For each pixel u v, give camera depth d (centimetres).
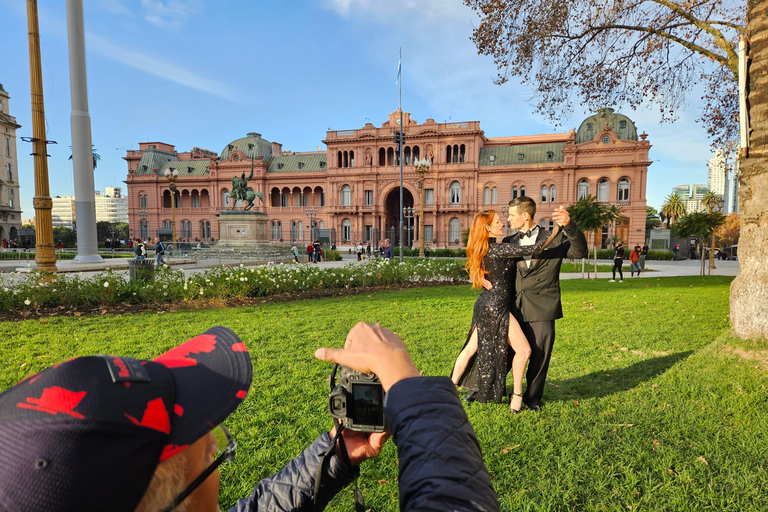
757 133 504
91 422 43
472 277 363
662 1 891
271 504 105
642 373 444
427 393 78
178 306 902
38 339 590
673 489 246
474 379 379
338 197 5781
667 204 7219
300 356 505
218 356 69
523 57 1091
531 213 375
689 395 378
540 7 1022
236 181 2962
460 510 62
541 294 354
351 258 4066
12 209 6731
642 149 4756
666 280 1622
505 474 266
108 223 6969
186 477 60
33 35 1213
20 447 42
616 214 1831
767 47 494
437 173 5391
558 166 5050
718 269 2606
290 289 1147
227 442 73
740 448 287
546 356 355
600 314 786
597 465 273
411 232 6097
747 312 504
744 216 524
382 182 5606
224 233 3014
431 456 68
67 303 895
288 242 6075
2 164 6588
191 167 6775
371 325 94
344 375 95
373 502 240
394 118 5578
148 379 54
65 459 41
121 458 44
